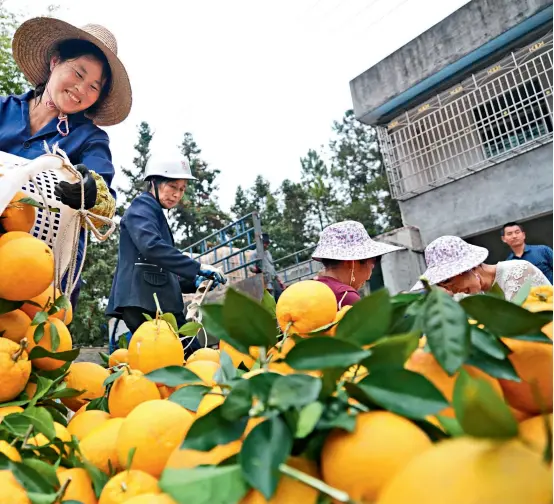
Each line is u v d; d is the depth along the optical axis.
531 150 5.92
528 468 0.33
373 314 0.52
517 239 3.81
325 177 32.56
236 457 0.47
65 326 1.05
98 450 0.73
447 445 0.37
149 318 1.04
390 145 7.43
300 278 8.41
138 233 2.30
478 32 6.32
